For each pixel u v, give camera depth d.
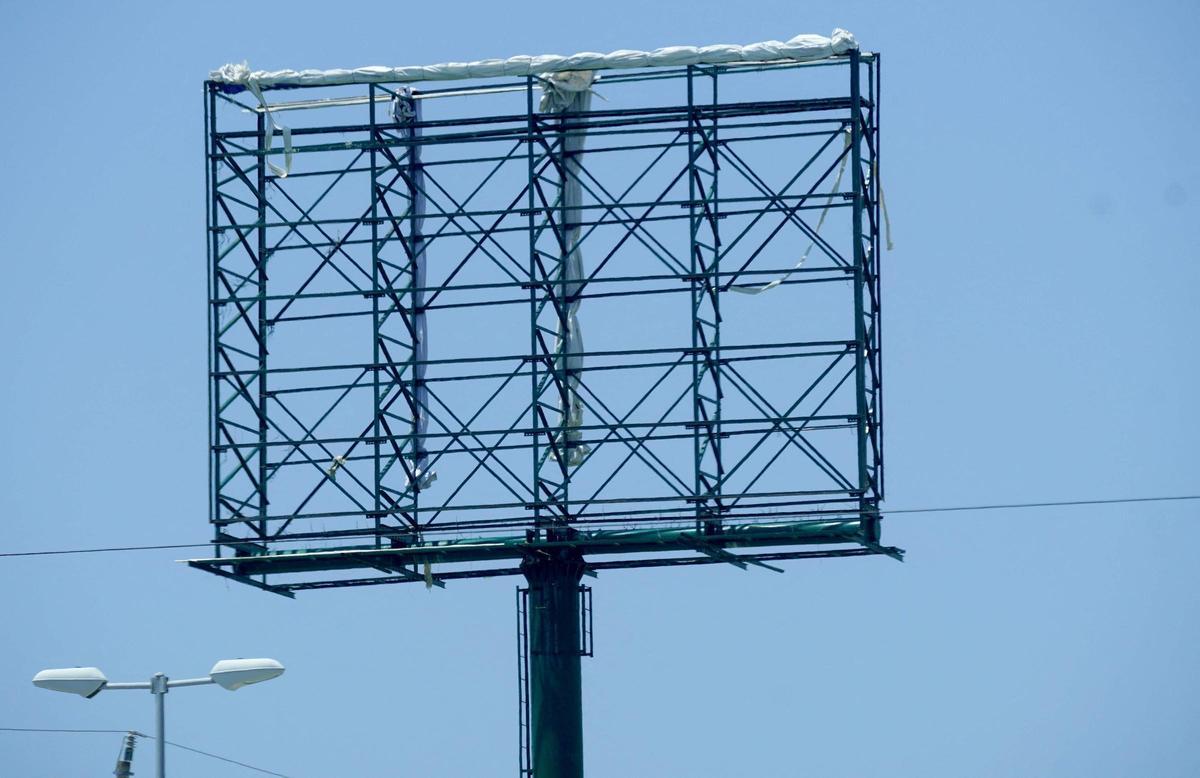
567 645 171.62
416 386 173.50
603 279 170.12
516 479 170.00
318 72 176.62
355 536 172.00
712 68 172.25
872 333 171.25
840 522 167.50
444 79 175.12
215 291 175.62
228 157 177.12
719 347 167.62
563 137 172.75
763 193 170.00
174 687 133.00
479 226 173.25
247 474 174.75
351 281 176.00
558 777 170.62
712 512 166.75
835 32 170.62
